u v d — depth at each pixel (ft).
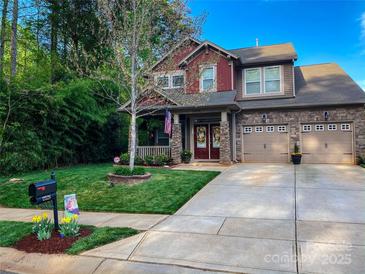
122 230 16.70
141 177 29.99
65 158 46.83
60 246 14.53
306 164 45.06
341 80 51.24
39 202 15.25
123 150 59.62
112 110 53.78
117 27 32.58
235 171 37.78
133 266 12.62
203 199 24.09
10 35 54.75
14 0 48.39
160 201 23.44
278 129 48.01
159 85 33.22
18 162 36.88
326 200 22.41
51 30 62.75
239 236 15.51
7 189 29.37
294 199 22.98
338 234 15.34
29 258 13.75
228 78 49.78
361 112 43.86
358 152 43.93
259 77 51.16
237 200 23.31
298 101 46.80
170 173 34.91
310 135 46.42
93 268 12.69
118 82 33.19
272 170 38.22
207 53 50.49
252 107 47.98
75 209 17.06
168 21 31.91
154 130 55.06
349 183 28.71
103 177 32.42
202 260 12.85
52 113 41.16
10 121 36.40
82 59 46.21
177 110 45.83
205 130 51.06
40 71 47.19
